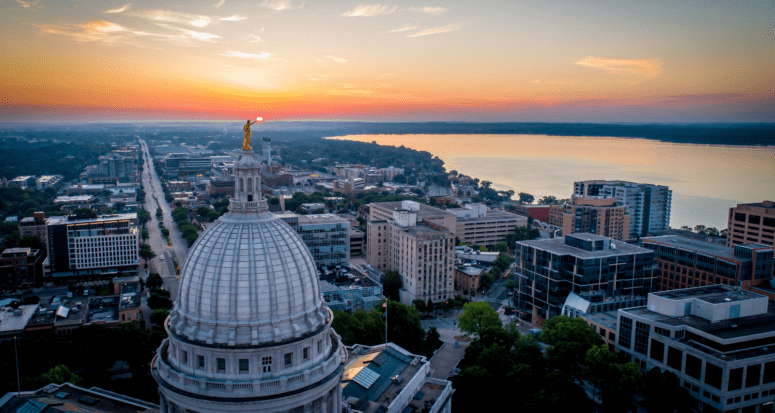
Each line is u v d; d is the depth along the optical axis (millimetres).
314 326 98750
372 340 186000
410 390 128500
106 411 118688
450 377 158125
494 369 156125
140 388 159500
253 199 101562
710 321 164375
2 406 118438
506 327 192250
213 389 91812
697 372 150000
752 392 146875
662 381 147500
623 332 177250
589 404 144500
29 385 145500
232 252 94375
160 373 98438
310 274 101188
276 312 94500
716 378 144250
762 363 147000
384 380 130125
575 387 147375
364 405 116938
